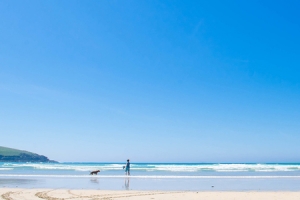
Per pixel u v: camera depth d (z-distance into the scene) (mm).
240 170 40156
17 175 25344
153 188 16000
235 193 13492
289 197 12234
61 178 22688
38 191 13930
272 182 19656
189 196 12523
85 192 13672
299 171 36875
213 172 34625
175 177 23750
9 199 11531
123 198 11883
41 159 189250
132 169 42250
